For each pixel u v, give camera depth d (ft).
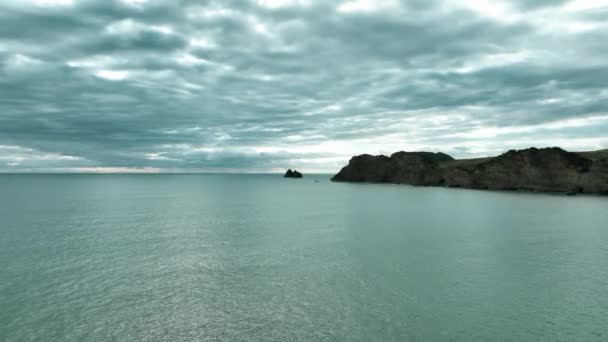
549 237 146.92
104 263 111.04
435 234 156.15
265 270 104.22
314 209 258.57
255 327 69.87
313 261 113.29
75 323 71.26
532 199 304.50
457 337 65.62
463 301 81.20
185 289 89.15
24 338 65.46
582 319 72.13
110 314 75.36
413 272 101.55
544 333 66.90
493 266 106.73
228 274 100.68
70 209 255.50
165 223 191.83
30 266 107.34
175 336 66.80
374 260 114.11
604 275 97.76
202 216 221.46
